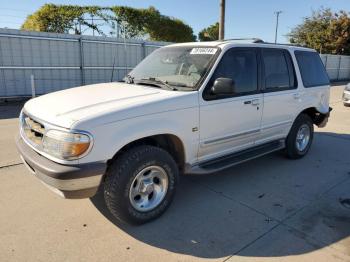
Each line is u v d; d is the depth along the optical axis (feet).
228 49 13.83
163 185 11.91
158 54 15.79
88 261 9.60
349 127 28.48
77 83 45.57
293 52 17.67
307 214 12.53
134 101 11.13
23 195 13.55
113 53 48.24
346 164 18.39
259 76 15.25
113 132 10.19
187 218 12.10
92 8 90.48
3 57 38.88
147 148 11.16
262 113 15.48
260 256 9.97
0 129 24.86
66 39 43.27
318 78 19.52
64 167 9.67
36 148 10.71
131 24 100.42
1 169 16.34
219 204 13.24
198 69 13.32
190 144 12.51
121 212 10.88
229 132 14.02
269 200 13.67
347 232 11.30
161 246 10.39
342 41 111.45
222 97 13.37
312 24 118.62
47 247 10.18
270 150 16.46
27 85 41.37
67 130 9.62
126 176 10.66
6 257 9.66
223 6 55.42
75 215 12.08
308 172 17.02
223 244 10.55
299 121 18.29
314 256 9.98
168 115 11.53
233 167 17.56
